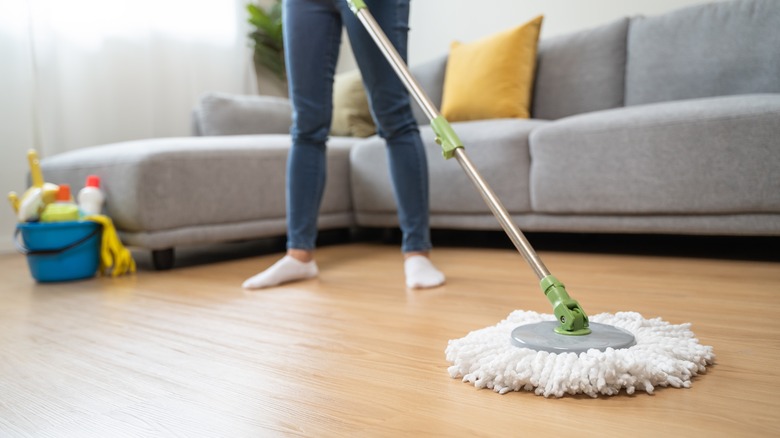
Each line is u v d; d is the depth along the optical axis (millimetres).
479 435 643
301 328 1161
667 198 1769
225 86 3631
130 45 3215
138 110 3248
